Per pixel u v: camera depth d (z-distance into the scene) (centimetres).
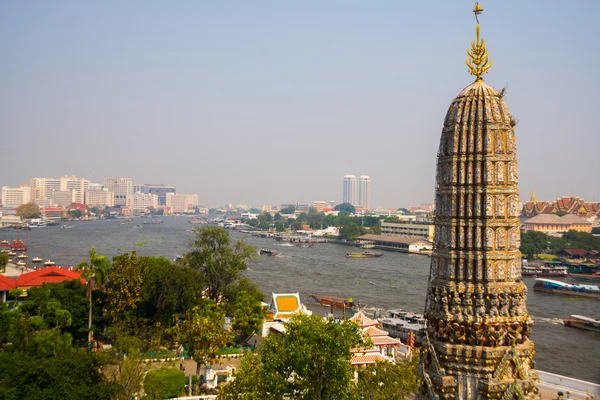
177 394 8794
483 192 3784
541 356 12706
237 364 10394
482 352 3672
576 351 13138
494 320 3703
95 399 7194
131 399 8088
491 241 3753
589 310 18125
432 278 3978
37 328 10744
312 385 6025
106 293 12181
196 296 12731
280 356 6334
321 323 6353
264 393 6394
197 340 9219
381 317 15775
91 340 11694
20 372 7050
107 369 9438
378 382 7012
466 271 3791
